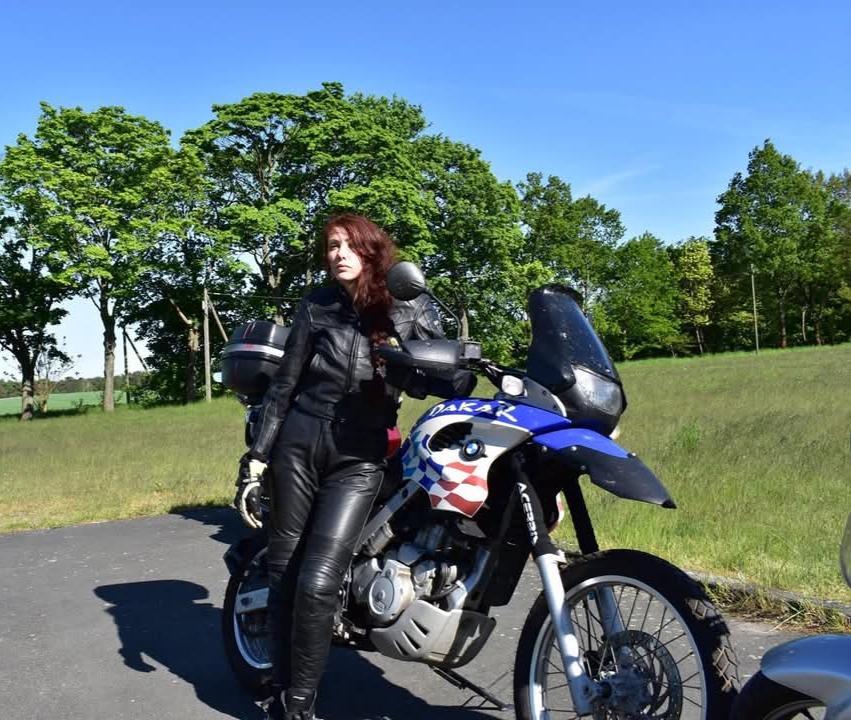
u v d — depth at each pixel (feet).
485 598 10.75
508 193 166.30
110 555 23.26
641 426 41.37
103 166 133.08
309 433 11.31
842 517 21.13
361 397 11.20
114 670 14.76
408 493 10.94
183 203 137.59
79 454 49.29
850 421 39.63
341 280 11.41
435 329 11.58
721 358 180.04
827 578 16.52
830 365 104.53
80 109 132.05
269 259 146.51
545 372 10.38
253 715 12.74
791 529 20.18
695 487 25.09
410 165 142.41
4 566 22.70
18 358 148.15
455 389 11.29
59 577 21.26
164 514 28.91
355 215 11.59
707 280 272.72
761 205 249.34
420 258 140.26
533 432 10.11
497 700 11.52
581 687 9.64
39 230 130.00
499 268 164.35
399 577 10.76
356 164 138.21
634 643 9.59
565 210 239.71
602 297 257.75
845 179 288.71
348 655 14.85
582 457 9.68
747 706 7.75
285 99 138.00
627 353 264.93
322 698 13.05
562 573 10.05
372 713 12.46
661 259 268.62
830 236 248.93
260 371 17.48
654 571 9.43
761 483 25.68
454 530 10.53
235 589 13.69
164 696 13.55
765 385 70.74
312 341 11.51
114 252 133.28
